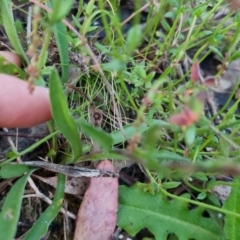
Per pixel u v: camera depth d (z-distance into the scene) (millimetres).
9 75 65
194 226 69
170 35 72
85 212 66
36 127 74
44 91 65
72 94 73
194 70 51
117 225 68
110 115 73
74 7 86
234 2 53
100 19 84
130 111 76
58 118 55
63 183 66
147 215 69
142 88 72
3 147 73
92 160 67
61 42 71
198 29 67
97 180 67
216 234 69
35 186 69
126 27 87
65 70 72
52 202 65
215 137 66
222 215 72
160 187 67
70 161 67
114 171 67
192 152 66
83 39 53
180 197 65
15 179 71
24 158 73
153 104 65
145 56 76
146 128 64
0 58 66
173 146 72
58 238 69
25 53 76
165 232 68
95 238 66
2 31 80
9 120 65
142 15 88
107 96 74
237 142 59
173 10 68
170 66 67
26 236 61
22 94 64
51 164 66
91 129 48
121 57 49
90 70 73
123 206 68
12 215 58
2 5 67
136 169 75
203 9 66
